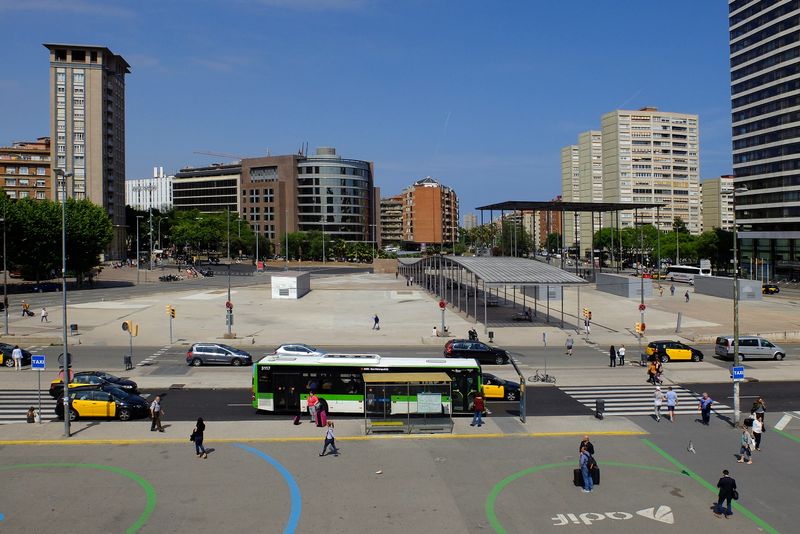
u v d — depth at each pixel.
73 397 33.50
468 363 35.50
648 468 26.66
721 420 34.00
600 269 144.00
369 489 24.05
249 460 27.19
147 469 26.06
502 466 26.66
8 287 109.38
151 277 137.00
